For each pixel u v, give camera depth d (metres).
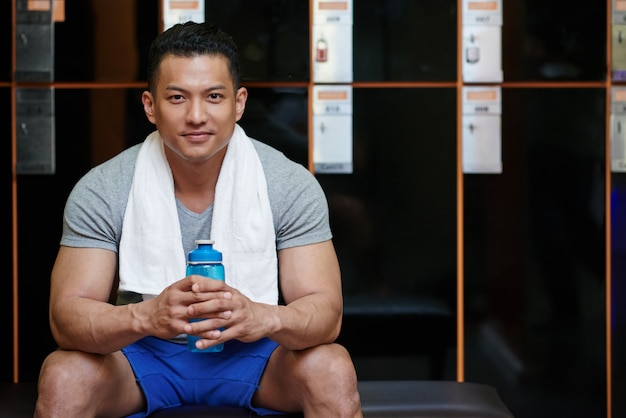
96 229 2.25
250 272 2.29
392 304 3.30
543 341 3.32
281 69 3.24
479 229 3.30
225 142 2.19
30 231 3.26
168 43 2.15
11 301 3.27
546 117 3.29
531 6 3.26
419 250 3.30
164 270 2.28
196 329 1.96
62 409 2.00
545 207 3.30
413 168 3.29
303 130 3.26
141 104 3.25
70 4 3.22
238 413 2.23
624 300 3.30
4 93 3.25
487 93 3.28
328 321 2.13
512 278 3.31
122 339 2.03
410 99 3.27
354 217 3.29
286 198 2.32
